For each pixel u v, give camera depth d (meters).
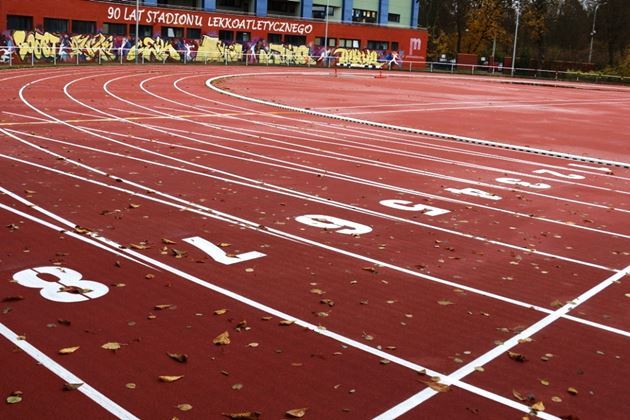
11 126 20.55
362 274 8.99
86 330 6.92
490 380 6.27
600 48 104.75
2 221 10.57
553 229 12.05
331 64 78.12
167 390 5.82
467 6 96.69
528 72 84.25
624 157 22.11
